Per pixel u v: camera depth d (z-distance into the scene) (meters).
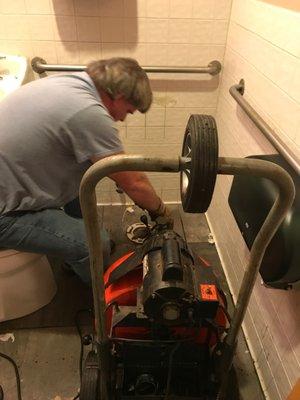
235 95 1.36
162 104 1.80
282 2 1.04
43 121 1.05
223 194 1.74
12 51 1.60
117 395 1.06
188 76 1.72
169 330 0.98
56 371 1.28
